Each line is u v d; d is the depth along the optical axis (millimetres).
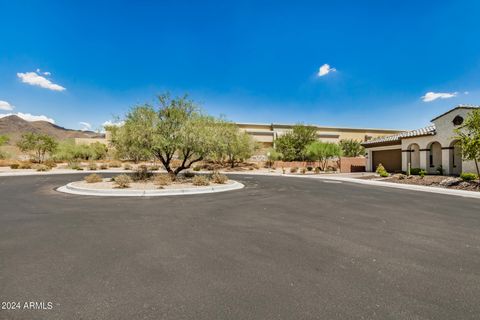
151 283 3521
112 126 16547
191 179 17438
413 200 10781
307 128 46438
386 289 3424
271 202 10070
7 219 7078
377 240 5461
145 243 5148
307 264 4203
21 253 4562
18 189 13594
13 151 44531
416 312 2916
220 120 20172
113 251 4695
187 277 3709
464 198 11438
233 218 7348
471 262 4344
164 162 17453
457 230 6254
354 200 10672
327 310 2938
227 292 3309
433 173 22078
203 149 16703
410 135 23578
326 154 33719
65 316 2779
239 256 4520
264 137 60656
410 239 5543
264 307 2980
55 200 10211
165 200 10352
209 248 4902
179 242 5227
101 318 2750
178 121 16609
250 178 22766
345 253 4699
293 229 6258
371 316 2832
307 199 10867
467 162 19125
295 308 2967
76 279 3611
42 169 28172
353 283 3580
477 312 2928
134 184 14516
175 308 2947
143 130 15422
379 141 28672
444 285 3543
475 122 14141
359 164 33594
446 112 20688
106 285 3449
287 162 40125
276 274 3832
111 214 7762
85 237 5504
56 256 4438
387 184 17031
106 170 31953
